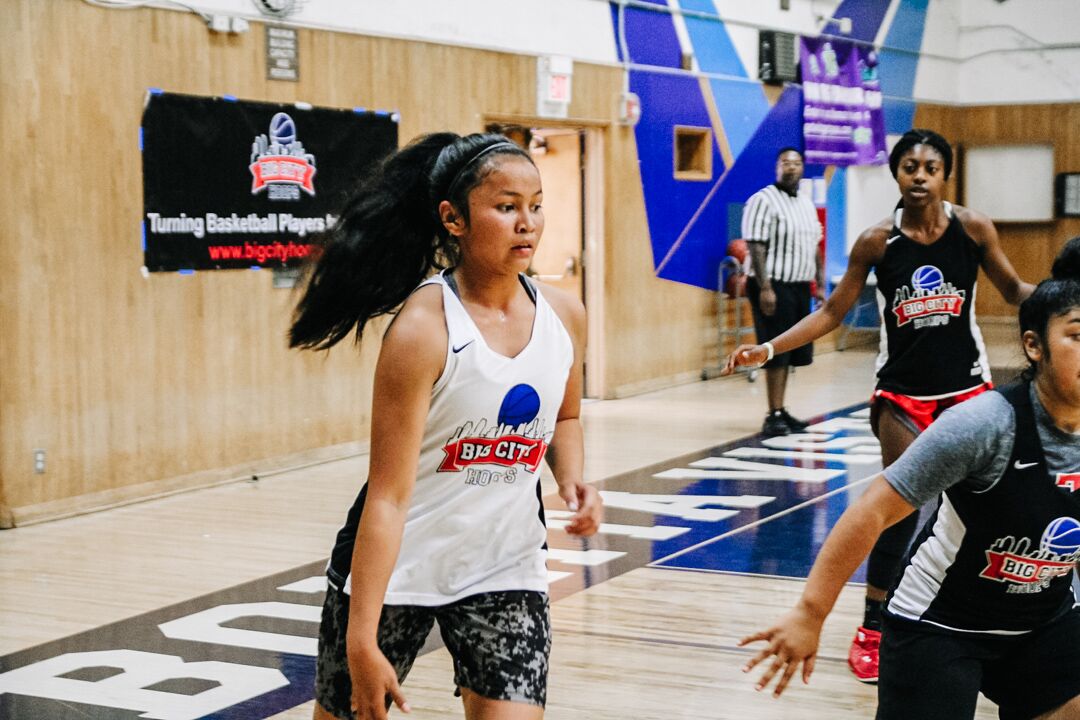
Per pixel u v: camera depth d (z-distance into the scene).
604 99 11.69
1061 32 17.66
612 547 6.67
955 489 2.68
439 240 2.95
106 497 7.69
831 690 4.59
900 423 4.85
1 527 7.19
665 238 12.62
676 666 4.83
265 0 8.50
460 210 2.71
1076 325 2.50
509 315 2.77
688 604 5.62
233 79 8.36
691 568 6.24
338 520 7.36
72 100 7.43
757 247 10.13
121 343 7.75
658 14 12.36
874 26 16.16
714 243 13.32
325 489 8.23
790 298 10.18
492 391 2.69
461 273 2.78
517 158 2.70
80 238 7.49
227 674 4.80
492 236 2.68
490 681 2.78
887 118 16.64
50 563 6.46
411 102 9.69
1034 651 2.83
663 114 12.48
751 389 12.59
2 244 7.10
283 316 8.76
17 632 5.35
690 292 13.02
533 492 2.86
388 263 2.94
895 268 4.83
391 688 2.57
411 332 2.64
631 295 12.19
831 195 15.40
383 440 2.64
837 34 15.27
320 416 9.12
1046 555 2.67
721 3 13.23
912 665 2.81
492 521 2.80
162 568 6.35
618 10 11.83
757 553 6.52
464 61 10.15
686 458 9.14
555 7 11.07
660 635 5.19
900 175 4.81
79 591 5.95
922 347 4.81
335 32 9.04
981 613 2.77
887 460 4.91
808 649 2.64
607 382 11.98
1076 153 17.69
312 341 3.03
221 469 8.41
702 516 7.36
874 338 16.48
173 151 7.99
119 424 7.75
